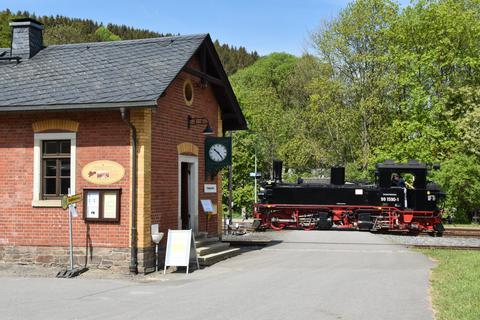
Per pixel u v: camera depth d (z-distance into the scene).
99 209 13.71
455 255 16.09
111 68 14.87
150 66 14.65
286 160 43.50
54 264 14.06
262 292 10.48
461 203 34.34
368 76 38.28
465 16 35.53
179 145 15.55
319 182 28.98
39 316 8.57
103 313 8.75
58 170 14.33
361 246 18.78
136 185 13.55
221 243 16.83
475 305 8.84
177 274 13.34
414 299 9.76
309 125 42.03
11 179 14.41
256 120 42.97
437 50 35.41
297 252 17.14
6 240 14.38
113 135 13.76
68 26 86.81
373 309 8.94
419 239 21.28
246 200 41.19
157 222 14.20
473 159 34.44
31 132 14.30
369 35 37.94
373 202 25.62
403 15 37.03
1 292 10.86
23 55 16.55
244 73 69.88
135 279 12.69
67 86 14.15
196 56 16.53
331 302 9.50
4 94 14.14
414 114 36.22
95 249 13.77
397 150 35.72
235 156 41.16
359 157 39.19
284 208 26.61
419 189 24.94
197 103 16.89
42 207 14.18
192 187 16.61
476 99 35.50
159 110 14.40
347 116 38.28
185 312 8.76
